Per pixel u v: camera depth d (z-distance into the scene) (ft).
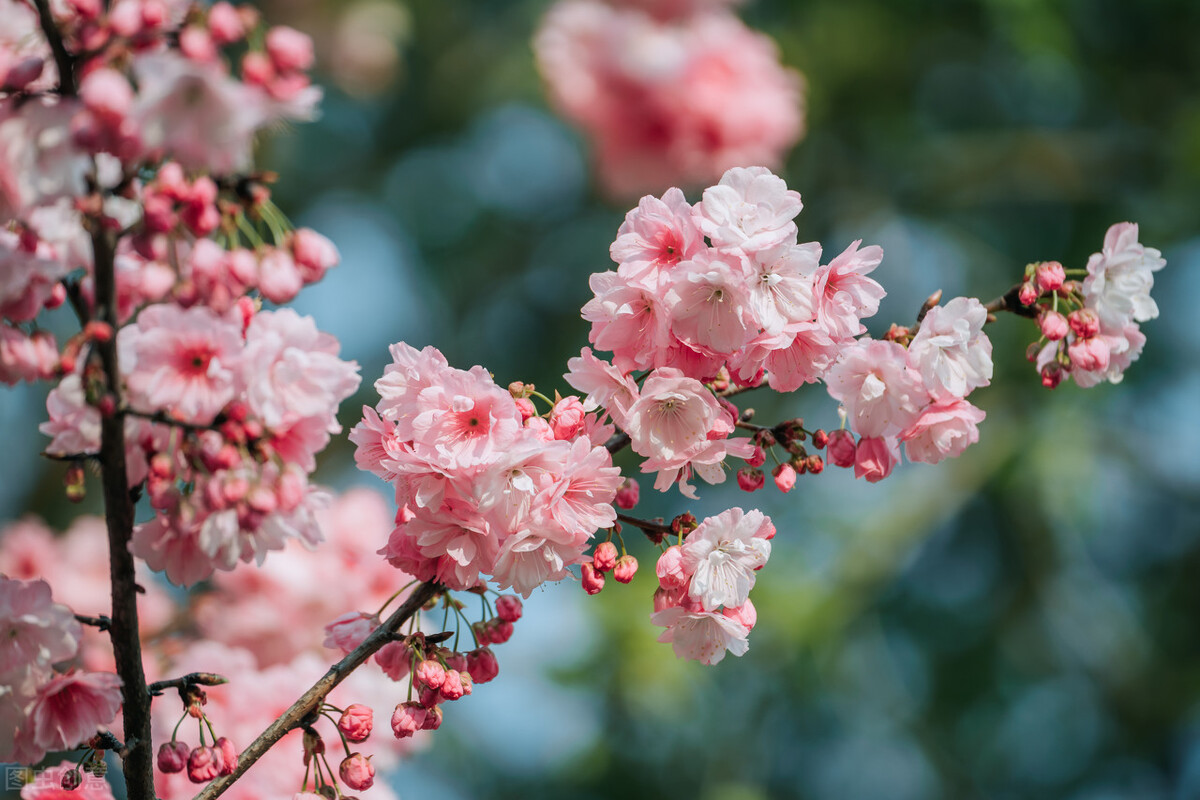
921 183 33.60
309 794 8.46
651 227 8.36
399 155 34.86
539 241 34.73
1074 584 33.04
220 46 7.09
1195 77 32.40
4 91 7.20
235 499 7.47
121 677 8.07
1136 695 32.71
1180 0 31.09
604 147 20.89
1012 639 32.78
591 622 24.06
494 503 7.89
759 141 20.49
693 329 8.16
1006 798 33.45
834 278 8.73
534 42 21.45
